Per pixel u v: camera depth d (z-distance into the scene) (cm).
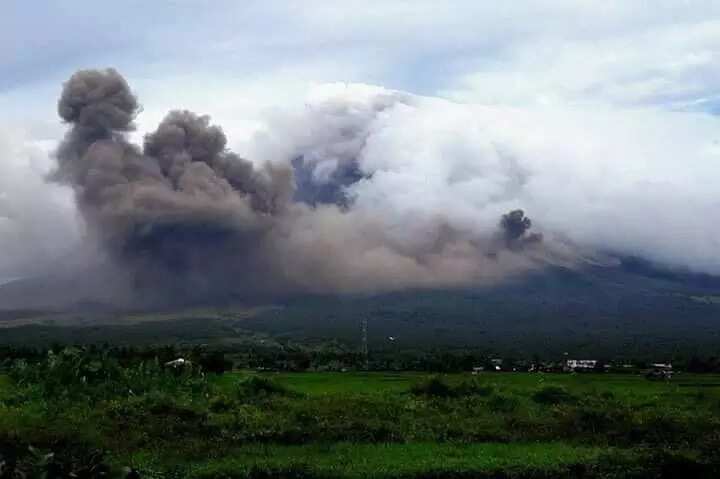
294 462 2072
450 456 2209
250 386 3384
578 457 2186
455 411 2942
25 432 2189
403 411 2873
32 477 1750
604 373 6506
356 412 2786
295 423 2577
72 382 3319
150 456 2161
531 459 2156
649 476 2119
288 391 3388
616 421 2667
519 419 2714
